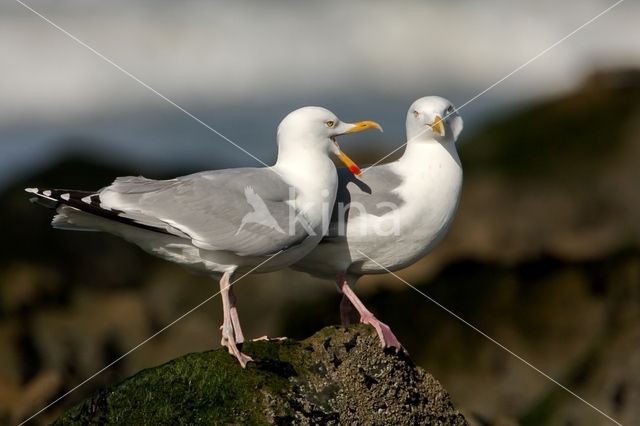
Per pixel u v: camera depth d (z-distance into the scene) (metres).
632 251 12.67
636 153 16.20
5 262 16.69
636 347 11.27
